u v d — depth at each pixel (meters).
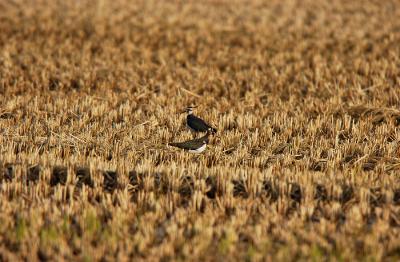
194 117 31.03
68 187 23.39
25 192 23.12
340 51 52.47
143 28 60.97
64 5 72.38
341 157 27.95
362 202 22.19
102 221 21.50
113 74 44.38
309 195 22.91
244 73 44.88
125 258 18.64
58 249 19.41
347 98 39.38
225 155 28.48
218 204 22.50
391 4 77.25
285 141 30.48
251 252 18.94
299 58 49.75
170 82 42.00
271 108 36.69
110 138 30.25
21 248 19.31
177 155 27.72
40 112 34.59
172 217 21.22
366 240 19.47
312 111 36.19
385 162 27.77
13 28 58.91
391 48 52.22
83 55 49.44
